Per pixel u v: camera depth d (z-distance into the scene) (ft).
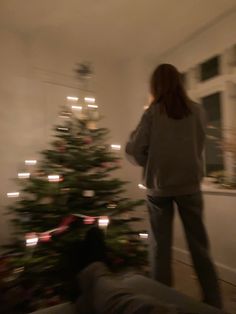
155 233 4.87
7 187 8.39
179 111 4.71
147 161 4.84
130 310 2.06
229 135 7.99
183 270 7.70
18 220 6.82
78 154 6.88
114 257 6.08
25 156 8.73
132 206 6.99
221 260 7.35
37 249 5.84
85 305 2.62
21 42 8.87
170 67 4.96
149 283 3.47
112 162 7.57
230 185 7.45
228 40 7.95
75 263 3.14
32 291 5.68
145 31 8.79
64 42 9.50
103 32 8.85
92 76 10.38
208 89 8.79
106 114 10.68
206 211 7.79
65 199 6.37
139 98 10.30
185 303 2.94
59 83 9.56
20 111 8.73
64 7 7.48
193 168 4.75
